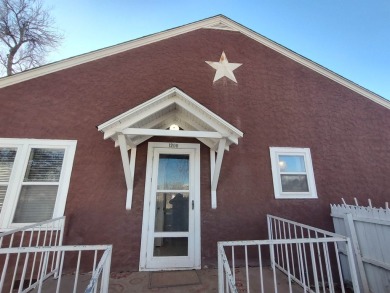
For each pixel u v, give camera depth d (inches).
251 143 209.5
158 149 191.2
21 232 158.4
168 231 175.5
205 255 173.3
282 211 194.7
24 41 514.9
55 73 199.3
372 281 151.3
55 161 177.8
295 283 143.3
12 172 168.4
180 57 228.5
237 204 189.6
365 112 242.1
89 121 191.5
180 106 163.5
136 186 180.2
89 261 161.5
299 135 220.8
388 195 216.1
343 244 176.2
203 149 197.3
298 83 241.1
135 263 163.9
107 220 170.1
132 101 204.7
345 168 217.8
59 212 165.8
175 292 129.9
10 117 179.6
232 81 228.7
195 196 184.5
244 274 158.7
